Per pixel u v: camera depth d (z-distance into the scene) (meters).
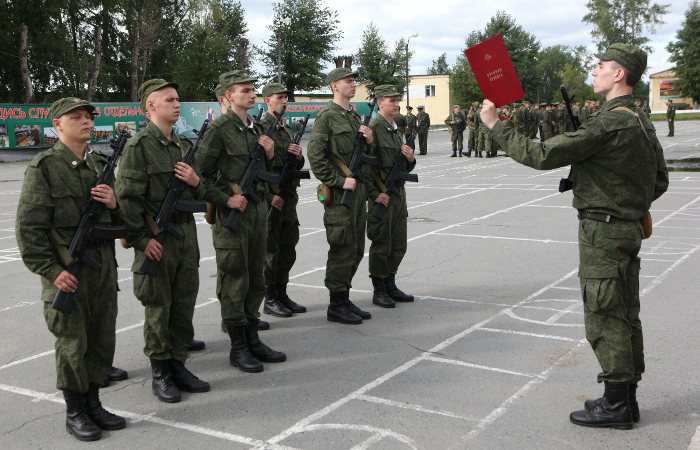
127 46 44.38
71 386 3.55
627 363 3.46
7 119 25.88
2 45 35.16
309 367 4.64
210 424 3.74
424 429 3.58
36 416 3.92
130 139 4.05
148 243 3.95
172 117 4.13
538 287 6.57
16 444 3.55
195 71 48.06
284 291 6.09
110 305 3.73
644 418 3.66
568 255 7.91
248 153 4.77
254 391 4.23
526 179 16.53
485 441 3.43
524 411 3.79
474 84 58.47
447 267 7.58
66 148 3.57
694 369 4.33
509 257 7.94
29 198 3.40
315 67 54.22
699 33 66.44
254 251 4.80
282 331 5.50
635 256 3.59
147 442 3.54
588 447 3.34
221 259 4.62
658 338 4.92
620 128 3.34
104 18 41.56
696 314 5.45
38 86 38.41
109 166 3.67
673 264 7.17
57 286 3.43
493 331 5.30
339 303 5.71
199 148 4.59
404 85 50.44
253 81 4.72
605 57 3.55
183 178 4.11
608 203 3.42
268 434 3.58
